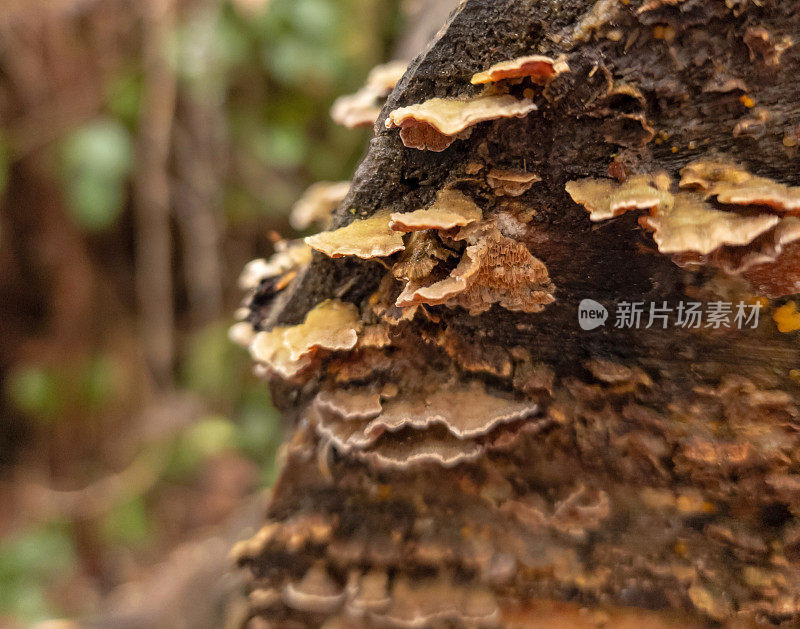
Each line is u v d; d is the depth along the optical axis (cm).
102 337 63
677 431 21
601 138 19
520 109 18
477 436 21
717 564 22
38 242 57
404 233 20
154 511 59
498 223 20
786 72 17
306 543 24
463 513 23
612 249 20
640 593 23
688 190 18
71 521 58
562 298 21
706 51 18
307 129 63
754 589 21
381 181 20
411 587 23
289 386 24
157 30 50
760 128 18
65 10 48
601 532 23
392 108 19
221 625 31
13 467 62
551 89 18
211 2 52
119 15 50
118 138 51
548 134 19
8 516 58
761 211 17
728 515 22
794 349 20
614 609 23
